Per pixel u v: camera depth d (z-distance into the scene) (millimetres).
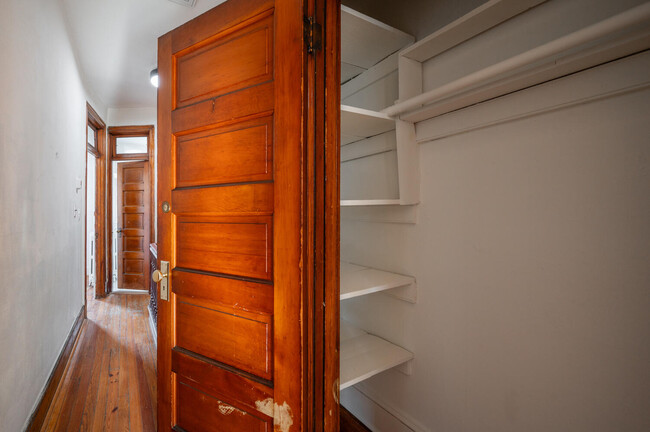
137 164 4664
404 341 1599
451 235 1358
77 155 3014
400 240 1604
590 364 969
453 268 1356
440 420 1429
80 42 2764
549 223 1051
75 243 2982
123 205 4699
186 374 1322
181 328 1352
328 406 1089
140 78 3475
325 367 1080
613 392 925
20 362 1521
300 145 998
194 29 1265
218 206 1190
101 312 3680
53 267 2162
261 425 1117
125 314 3611
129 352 2623
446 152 1364
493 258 1210
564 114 1007
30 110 1686
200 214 1249
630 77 852
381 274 1619
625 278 895
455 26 1173
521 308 1132
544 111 1033
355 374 1354
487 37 1204
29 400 1639
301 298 1001
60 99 2307
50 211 2086
